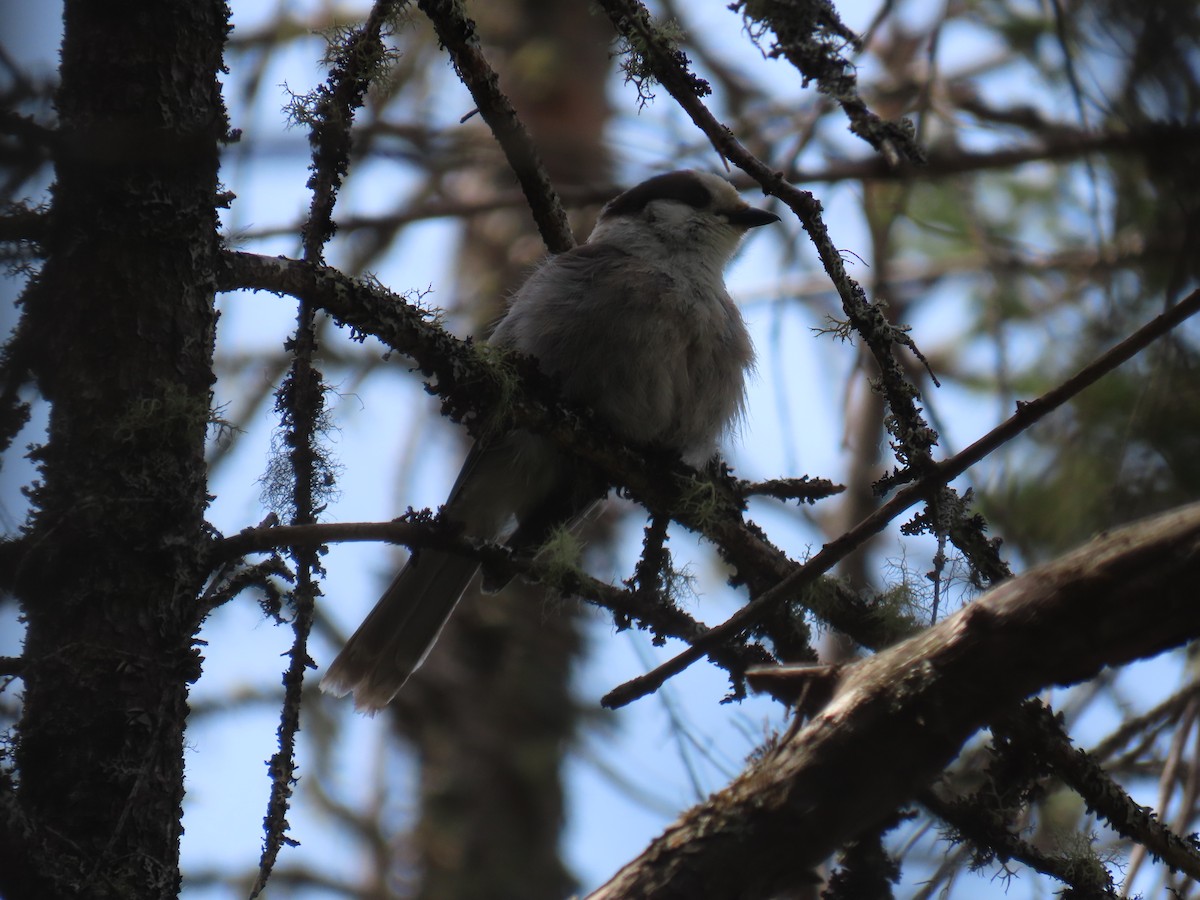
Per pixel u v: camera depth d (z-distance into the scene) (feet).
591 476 27.94
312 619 15.74
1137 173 30.42
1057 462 29.58
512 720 40.93
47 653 15.21
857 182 33.91
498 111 23.16
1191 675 25.07
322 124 17.66
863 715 13.64
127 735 14.96
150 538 15.51
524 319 29.55
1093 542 13.02
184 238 16.44
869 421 38.83
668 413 29.07
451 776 40.65
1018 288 33.42
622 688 16.24
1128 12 28.91
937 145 34.04
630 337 28.68
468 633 42.14
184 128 16.58
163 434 15.78
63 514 15.46
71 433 15.80
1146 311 29.35
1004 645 13.10
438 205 35.78
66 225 16.14
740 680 20.16
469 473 29.22
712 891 13.71
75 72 16.62
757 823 13.78
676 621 19.81
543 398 22.71
